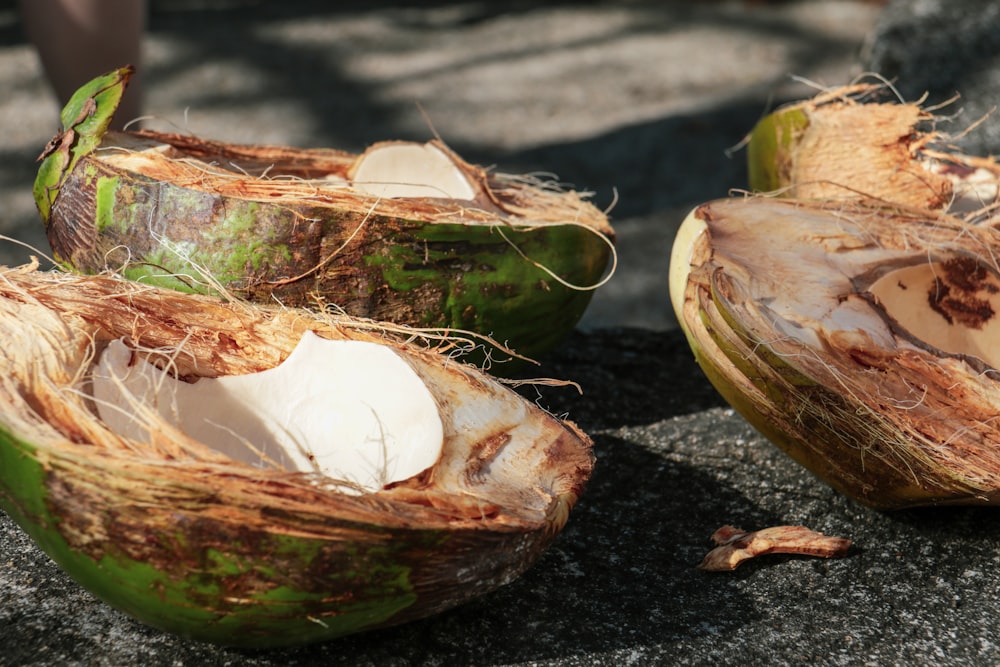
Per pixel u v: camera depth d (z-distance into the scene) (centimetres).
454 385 115
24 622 114
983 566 120
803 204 129
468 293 124
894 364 121
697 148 262
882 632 116
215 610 108
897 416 118
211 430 116
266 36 332
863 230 127
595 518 123
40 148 253
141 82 155
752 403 120
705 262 122
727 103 288
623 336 145
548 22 356
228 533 107
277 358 118
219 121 269
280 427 116
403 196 132
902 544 122
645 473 127
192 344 117
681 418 133
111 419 112
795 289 123
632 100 292
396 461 113
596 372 140
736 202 128
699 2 374
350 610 109
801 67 312
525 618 116
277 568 107
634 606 117
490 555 110
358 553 108
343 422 115
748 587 119
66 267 125
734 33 343
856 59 191
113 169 123
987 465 118
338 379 116
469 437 114
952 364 122
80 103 125
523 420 115
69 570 109
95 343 114
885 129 138
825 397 118
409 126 273
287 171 135
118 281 117
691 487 126
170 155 129
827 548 120
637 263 218
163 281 122
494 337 126
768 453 129
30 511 108
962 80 169
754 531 122
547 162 253
